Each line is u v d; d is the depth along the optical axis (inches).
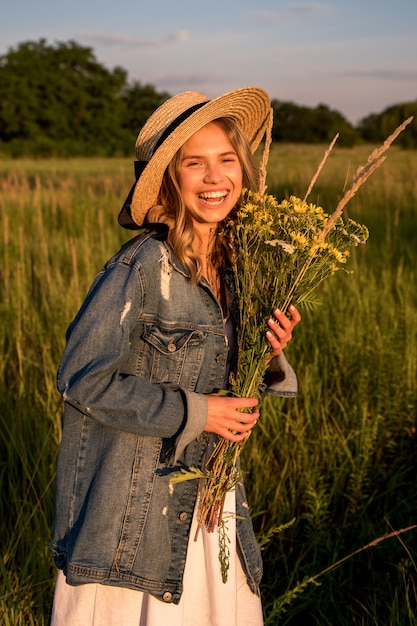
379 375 142.2
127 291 61.6
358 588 104.3
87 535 62.4
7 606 88.4
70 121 2664.9
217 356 66.8
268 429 133.0
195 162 67.1
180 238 65.2
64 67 2802.7
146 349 64.5
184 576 67.3
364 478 118.3
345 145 3250.5
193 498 65.9
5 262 222.5
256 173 71.4
